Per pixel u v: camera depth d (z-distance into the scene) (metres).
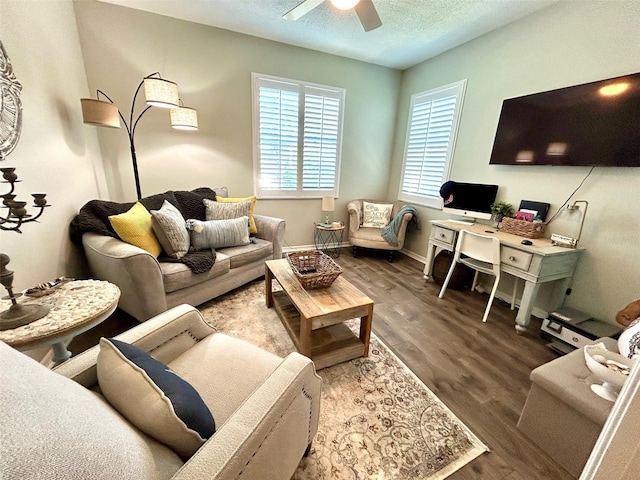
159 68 2.81
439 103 3.37
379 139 4.13
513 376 1.68
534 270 2.00
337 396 1.49
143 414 0.63
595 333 1.76
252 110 3.29
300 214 3.93
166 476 0.56
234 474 0.57
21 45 1.56
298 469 1.12
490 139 2.80
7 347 0.52
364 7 1.78
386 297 2.69
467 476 1.12
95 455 0.43
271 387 0.76
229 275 2.45
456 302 2.62
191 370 1.05
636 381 0.37
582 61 2.05
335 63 3.54
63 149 1.99
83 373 0.83
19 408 0.39
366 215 4.02
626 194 1.88
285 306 2.17
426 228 3.71
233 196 3.46
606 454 0.40
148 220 2.12
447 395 1.52
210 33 2.92
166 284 1.95
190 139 3.10
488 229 2.63
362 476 1.10
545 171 2.34
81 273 2.11
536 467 1.16
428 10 2.39
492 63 2.72
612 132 1.87
